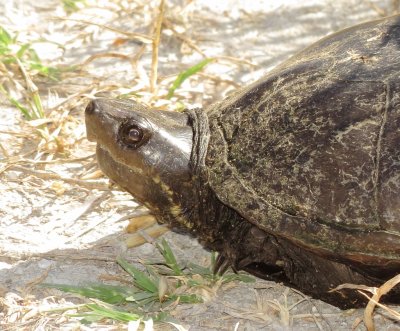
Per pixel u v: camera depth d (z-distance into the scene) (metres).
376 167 3.85
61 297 4.49
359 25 4.68
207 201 4.41
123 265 4.64
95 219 5.23
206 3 7.81
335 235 3.87
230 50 7.23
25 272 4.72
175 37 7.31
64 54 7.10
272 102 4.27
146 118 4.41
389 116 3.94
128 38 7.23
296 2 7.84
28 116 6.08
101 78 6.73
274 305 4.43
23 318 4.32
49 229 5.11
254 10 7.76
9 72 6.66
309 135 4.04
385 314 4.36
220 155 4.27
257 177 4.09
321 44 4.62
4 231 5.06
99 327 4.27
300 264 4.30
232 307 4.45
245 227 4.43
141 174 4.43
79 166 5.74
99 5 7.68
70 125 6.10
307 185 3.95
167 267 4.77
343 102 4.06
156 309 4.45
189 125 4.52
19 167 5.66
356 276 4.14
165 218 4.57
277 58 7.14
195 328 4.31
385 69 4.12
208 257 4.92
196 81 6.78
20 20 7.46
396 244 3.77
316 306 4.46
